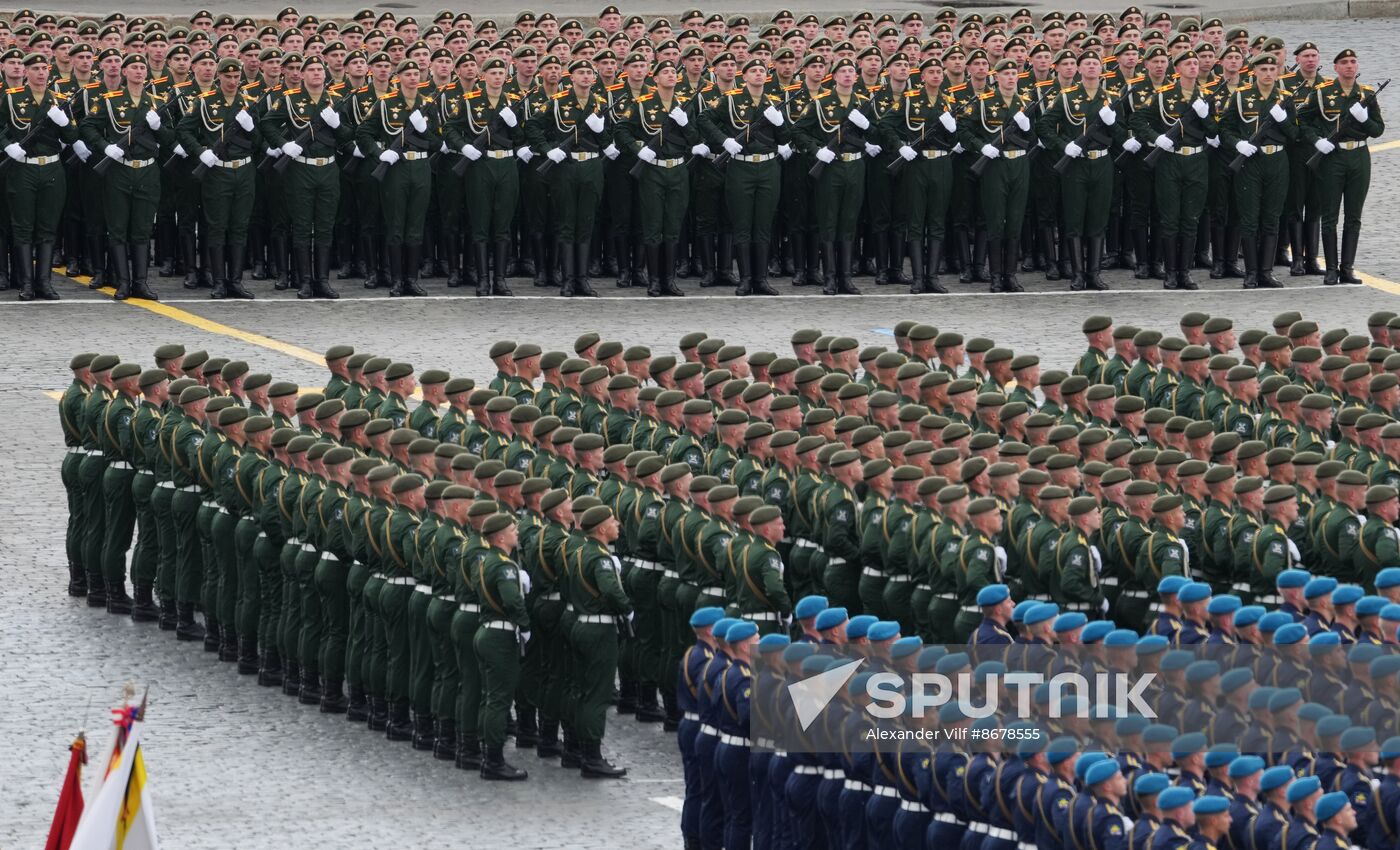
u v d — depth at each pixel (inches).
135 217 3376.0
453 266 3506.4
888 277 3553.2
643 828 1801.2
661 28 3722.9
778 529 1913.1
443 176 3462.1
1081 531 1898.4
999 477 1968.5
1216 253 3582.7
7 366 3009.4
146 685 2105.1
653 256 3449.8
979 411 2272.4
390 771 1940.2
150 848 1441.9
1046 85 3484.3
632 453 2107.5
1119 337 2534.5
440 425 2347.4
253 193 3417.8
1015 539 1950.1
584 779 1926.7
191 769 1916.8
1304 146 3474.4
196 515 2247.8
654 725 2081.7
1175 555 1915.6
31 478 2628.0
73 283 3511.3
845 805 1635.1
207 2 5118.1
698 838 1749.5
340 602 2090.3
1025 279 3587.6
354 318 3294.8
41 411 2837.1
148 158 3363.7
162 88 3408.0
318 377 2933.1
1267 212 3476.9
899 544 1958.7
